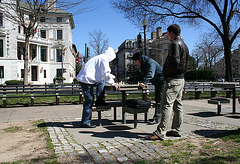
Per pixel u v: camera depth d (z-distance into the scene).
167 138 3.74
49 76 47.06
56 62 47.50
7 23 35.72
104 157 2.82
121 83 5.32
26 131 4.53
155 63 4.98
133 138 3.80
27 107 8.78
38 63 42.47
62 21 47.66
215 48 44.25
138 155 2.89
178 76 3.53
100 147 3.25
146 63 4.81
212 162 2.55
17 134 4.27
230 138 3.56
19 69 38.22
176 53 3.37
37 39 42.84
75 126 4.99
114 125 5.09
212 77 44.28
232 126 4.81
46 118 6.26
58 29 47.59
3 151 3.20
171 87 3.54
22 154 3.04
